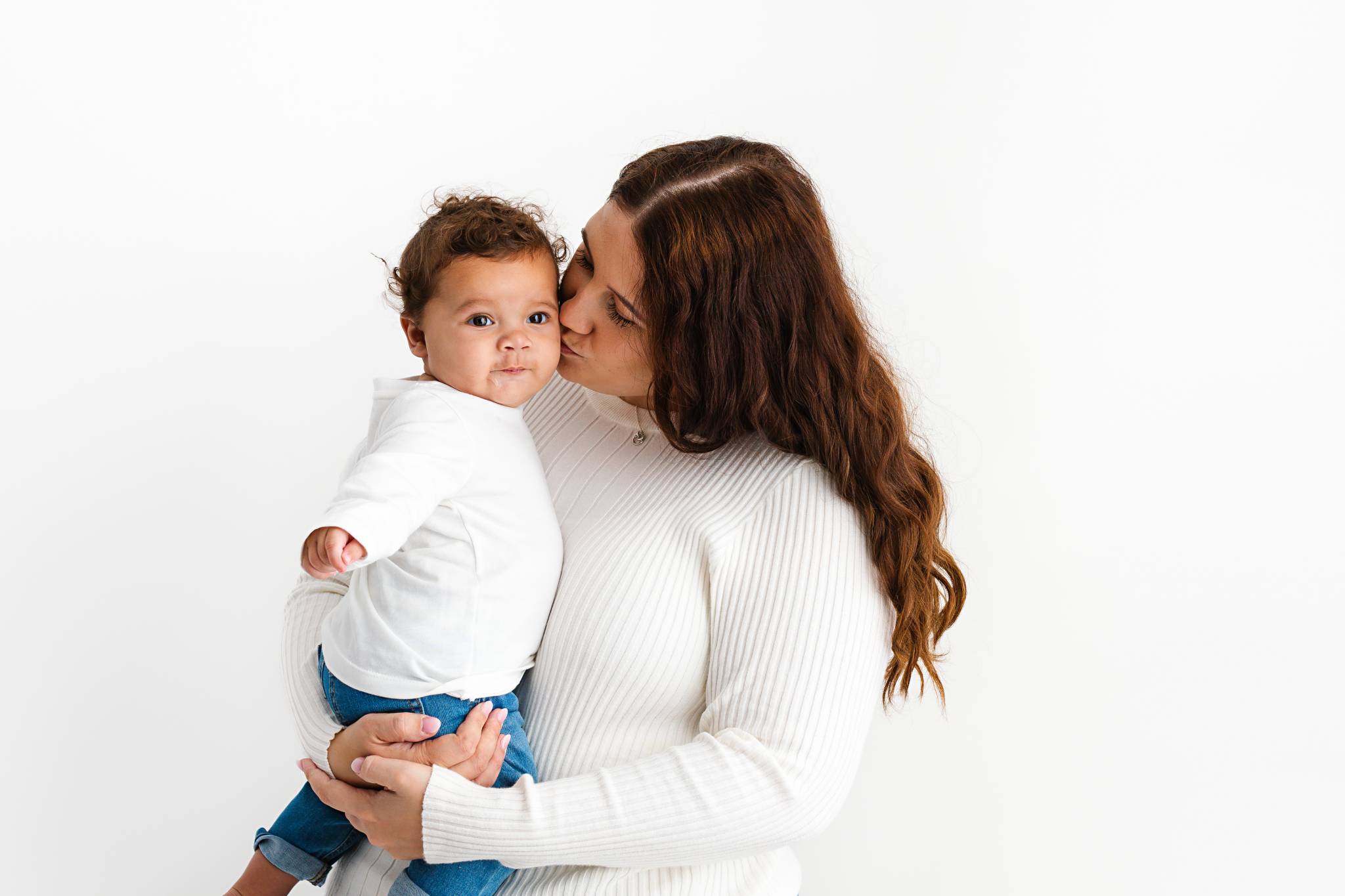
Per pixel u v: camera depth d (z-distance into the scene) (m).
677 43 2.63
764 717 1.30
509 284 1.34
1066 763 2.49
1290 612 2.42
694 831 1.27
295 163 2.53
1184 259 2.45
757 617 1.33
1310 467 2.40
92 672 2.46
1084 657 2.49
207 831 2.53
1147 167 2.46
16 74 2.39
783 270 1.34
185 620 2.51
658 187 1.34
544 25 2.61
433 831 1.29
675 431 1.44
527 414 1.62
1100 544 2.49
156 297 2.48
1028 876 2.47
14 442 2.42
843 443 1.38
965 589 1.54
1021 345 2.51
